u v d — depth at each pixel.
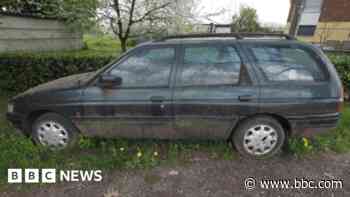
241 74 2.61
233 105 2.61
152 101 2.65
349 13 14.91
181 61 2.66
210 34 2.84
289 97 2.58
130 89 2.67
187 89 2.62
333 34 15.65
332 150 2.98
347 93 4.85
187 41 2.69
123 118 2.75
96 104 2.73
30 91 3.03
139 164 2.68
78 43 10.12
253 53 2.62
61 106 2.79
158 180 2.46
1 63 5.32
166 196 2.24
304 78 2.61
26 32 7.24
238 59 2.62
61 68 5.27
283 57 2.62
